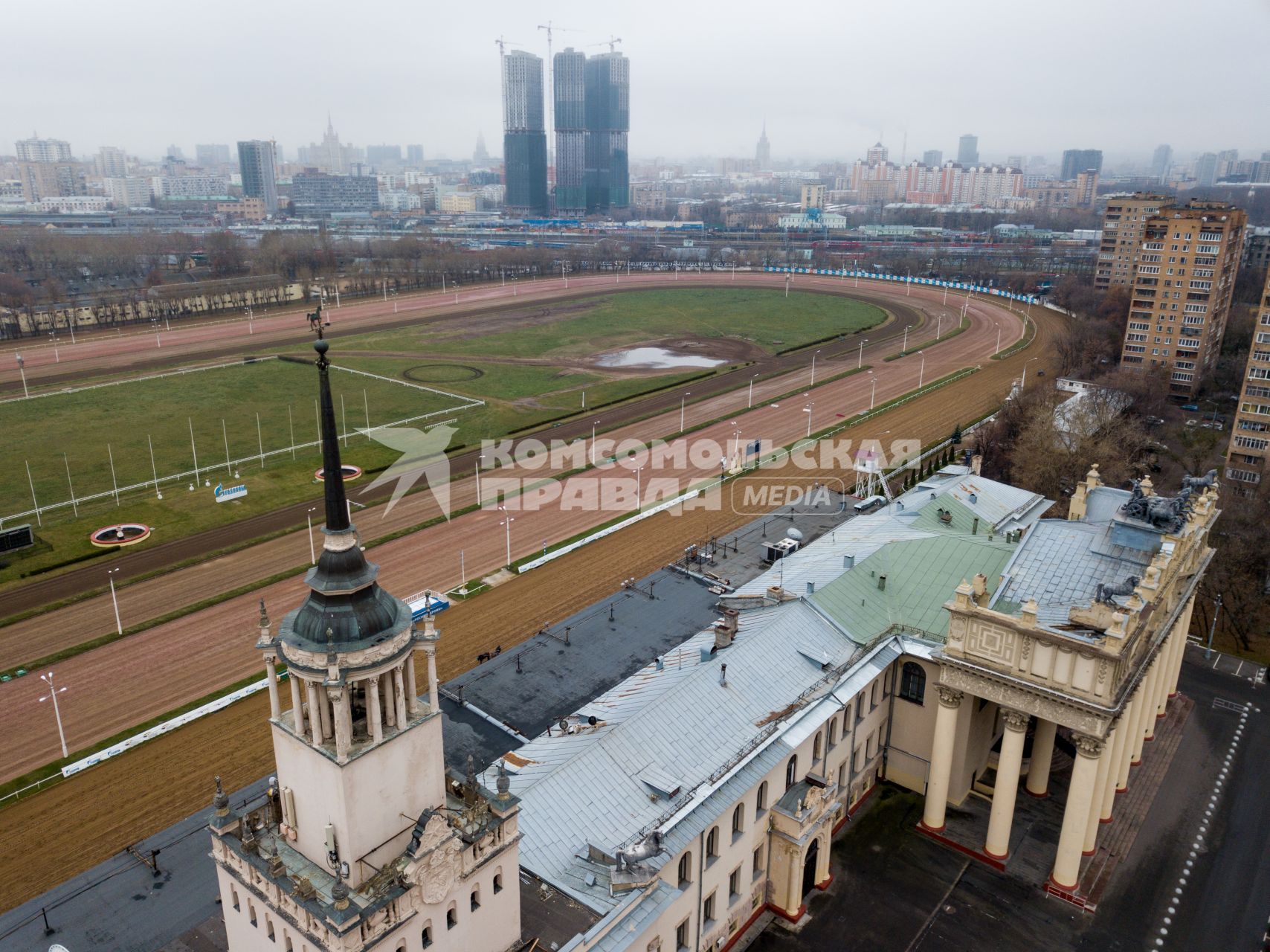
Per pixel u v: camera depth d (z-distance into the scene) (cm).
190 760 9319
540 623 12050
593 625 10019
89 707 10275
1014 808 8369
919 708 8675
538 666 9225
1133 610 7056
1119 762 8406
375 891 4328
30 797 8775
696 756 6888
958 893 7719
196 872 6206
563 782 6419
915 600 9025
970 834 8350
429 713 4644
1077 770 7362
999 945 7219
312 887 4344
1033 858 8094
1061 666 7175
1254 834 8475
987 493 11450
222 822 4738
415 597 12644
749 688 7631
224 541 14862
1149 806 8850
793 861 7325
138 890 6038
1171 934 7331
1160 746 9794
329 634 4125
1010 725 7631
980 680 7656
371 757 4347
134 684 10738
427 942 4606
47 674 10950
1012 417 18538
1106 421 17525
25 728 9888
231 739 9669
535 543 14662
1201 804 8888
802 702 7612
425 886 4462
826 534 11519
